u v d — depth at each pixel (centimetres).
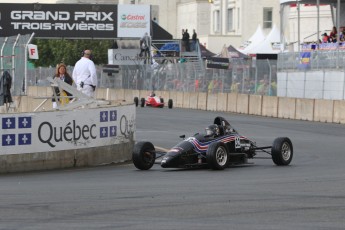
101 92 13275
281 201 2566
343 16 9969
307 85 8481
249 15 15600
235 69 9688
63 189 2930
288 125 6981
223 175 3409
